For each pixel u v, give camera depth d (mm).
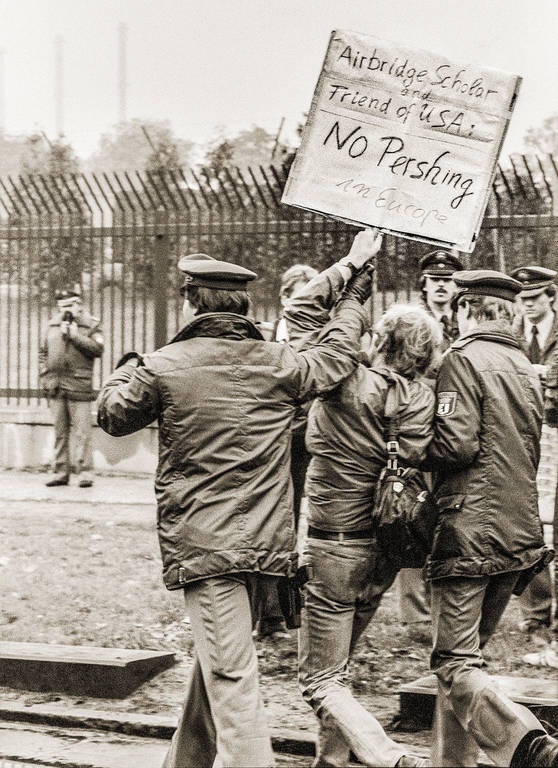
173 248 14047
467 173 5555
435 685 6094
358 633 5102
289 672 6879
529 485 5082
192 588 4613
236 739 4461
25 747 5875
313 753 5781
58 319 13523
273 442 4719
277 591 4676
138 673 6645
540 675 6672
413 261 12516
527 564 5043
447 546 4961
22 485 13594
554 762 4629
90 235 14508
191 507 4602
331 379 4855
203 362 4695
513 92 5551
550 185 11695
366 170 5598
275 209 13375
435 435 4953
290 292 7715
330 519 4941
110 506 12125
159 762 5648
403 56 5574
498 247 11445
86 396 13453
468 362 5012
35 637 7480
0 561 9383
